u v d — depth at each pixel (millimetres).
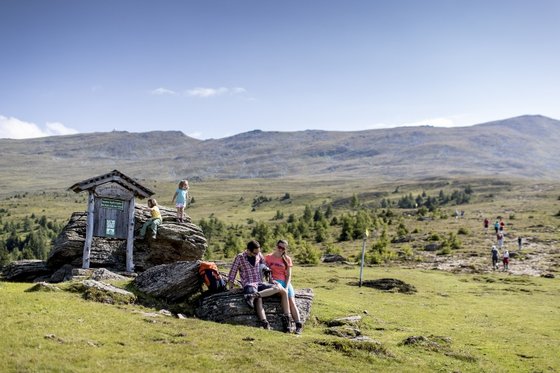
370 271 48156
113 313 15508
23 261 31125
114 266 28938
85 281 18391
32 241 176625
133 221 28984
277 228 114250
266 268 17125
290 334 15688
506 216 128375
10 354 10938
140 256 30047
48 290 17625
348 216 109312
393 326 21750
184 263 19188
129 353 11836
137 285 19391
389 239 88188
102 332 13359
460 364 15156
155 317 15852
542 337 21375
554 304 31500
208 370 11211
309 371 11938
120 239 29219
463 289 37531
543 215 123438
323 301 25016
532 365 16500
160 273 19312
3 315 13805
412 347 16656
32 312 14375
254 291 16438
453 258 62844
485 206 180125
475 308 28906
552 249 67812
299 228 112000
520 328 23344
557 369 16172
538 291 37375
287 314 16578
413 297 32031
